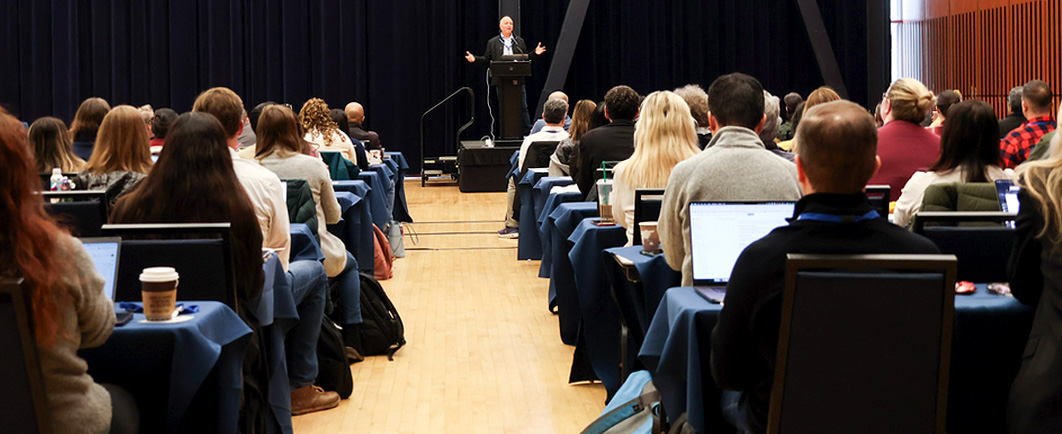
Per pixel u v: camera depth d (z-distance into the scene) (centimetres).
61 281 174
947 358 182
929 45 1218
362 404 378
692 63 1312
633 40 1300
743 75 294
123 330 217
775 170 283
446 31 1276
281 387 317
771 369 194
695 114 501
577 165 557
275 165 425
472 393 391
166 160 269
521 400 381
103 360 219
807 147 193
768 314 192
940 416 184
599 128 505
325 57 1259
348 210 566
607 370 380
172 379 218
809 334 182
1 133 167
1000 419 241
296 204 410
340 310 437
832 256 180
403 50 1276
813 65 1338
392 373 421
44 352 175
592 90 1306
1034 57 997
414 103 1284
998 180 307
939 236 267
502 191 1155
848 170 190
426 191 1171
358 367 431
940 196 311
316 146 628
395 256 725
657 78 1309
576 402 377
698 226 266
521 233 697
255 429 282
